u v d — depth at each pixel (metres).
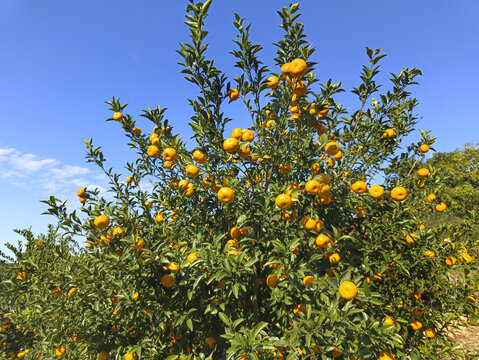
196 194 1.86
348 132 2.01
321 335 1.19
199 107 1.46
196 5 1.36
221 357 1.52
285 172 1.71
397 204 1.76
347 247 1.80
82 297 1.60
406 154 2.17
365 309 1.65
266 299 1.49
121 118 1.87
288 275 1.33
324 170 1.80
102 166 2.03
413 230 2.04
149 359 1.47
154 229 1.66
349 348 1.28
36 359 2.42
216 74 1.44
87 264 1.68
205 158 1.53
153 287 1.55
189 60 1.40
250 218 1.50
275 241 1.31
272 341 1.26
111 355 1.54
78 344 1.83
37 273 1.61
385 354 1.40
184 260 1.44
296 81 1.39
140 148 1.97
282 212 1.57
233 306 1.53
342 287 1.17
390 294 1.97
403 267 1.70
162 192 1.97
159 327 1.44
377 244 1.76
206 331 1.58
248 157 1.65
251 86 1.50
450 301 1.84
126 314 1.50
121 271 1.47
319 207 1.75
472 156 11.83
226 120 1.52
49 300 1.93
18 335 2.96
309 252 1.60
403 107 2.12
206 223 1.84
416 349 1.75
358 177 2.06
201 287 1.51
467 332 2.63
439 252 1.91
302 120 1.62
